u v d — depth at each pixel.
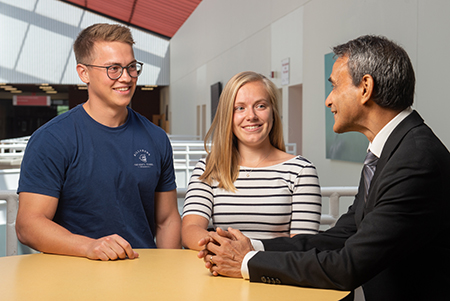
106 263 1.41
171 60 22.62
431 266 1.22
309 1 7.17
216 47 13.70
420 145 1.19
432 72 4.35
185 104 19.14
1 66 20.41
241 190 1.80
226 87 1.85
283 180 1.79
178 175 5.38
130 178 1.83
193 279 1.26
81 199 1.77
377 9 5.29
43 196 1.67
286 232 1.79
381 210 1.18
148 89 27.38
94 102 1.80
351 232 1.52
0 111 29.66
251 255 1.27
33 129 30.11
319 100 6.82
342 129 1.38
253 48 10.12
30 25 20.58
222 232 1.33
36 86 25.56
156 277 1.27
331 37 6.45
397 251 1.17
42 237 1.54
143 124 1.93
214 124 1.88
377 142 1.31
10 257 1.48
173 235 1.98
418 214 1.16
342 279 1.17
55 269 1.34
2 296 1.10
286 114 8.20
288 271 1.21
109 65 1.74
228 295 1.13
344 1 6.06
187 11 17.69
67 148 1.73
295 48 7.75
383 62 1.26
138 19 20.61
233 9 11.76
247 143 1.83
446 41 4.14
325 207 6.16
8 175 4.55
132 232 1.83
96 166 1.77
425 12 4.43
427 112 4.44
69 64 20.88
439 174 1.17
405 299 1.28
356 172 5.75
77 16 20.84
